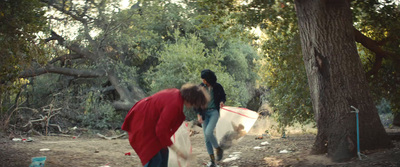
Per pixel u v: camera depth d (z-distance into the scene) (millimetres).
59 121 14922
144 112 3396
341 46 5422
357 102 5289
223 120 6180
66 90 16531
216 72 16172
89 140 11555
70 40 14898
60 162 5645
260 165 5320
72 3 11992
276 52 9367
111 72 17875
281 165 5121
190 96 3328
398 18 7871
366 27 8828
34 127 13047
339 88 5352
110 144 9398
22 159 5742
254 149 7172
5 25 6152
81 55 17703
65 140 10859
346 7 5559
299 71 8922
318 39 5531
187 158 3357
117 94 20078
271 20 8219
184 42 17609
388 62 8336
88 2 12969
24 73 13883
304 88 8859
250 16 8266
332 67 5414
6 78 7324
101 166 5508
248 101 21625
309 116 9516
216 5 8609
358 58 5512
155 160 3387
